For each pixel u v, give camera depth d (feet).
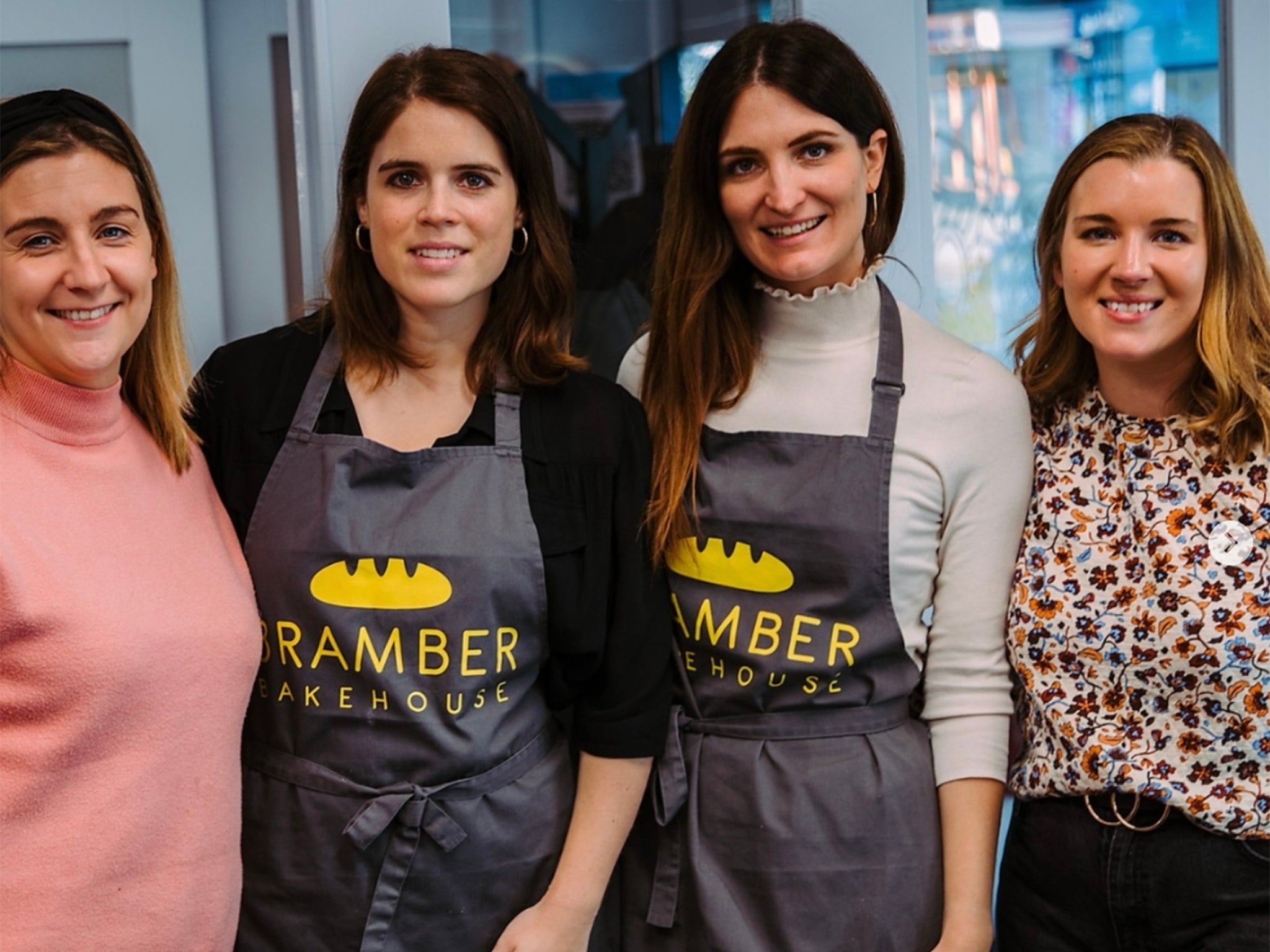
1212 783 4.45
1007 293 7.34
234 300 8.11
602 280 7.17
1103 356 4.74
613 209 7.41
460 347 4.78
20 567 3.78
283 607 4.53
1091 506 4.74
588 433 4.77
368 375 4.73
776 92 4.60
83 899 3.88
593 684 4.89
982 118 7.18
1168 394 4.68
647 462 4.91
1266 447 4.42
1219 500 4.49
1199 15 7.05
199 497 4.50
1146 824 4.55
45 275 3.89
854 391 4.93
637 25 8.23
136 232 4.09
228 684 4.25
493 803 4.66
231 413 4.73
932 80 7.11
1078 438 4.85
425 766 4.56
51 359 4.00
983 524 4.87
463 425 4.72
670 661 5.01
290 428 4.64
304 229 5.60
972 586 4.89
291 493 4.57
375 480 4.57
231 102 7.91
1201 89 7.13
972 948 4.78
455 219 4.42
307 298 5.63
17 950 3.81
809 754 4.86
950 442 4.83
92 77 7.61
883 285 5.12
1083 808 4.67
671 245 5.02
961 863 4.86
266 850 4.60
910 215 6.24
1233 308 4.49
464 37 8.21
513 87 4.59
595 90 8.30
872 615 4.84
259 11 7.85
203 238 7.84
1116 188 4.51
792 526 4.81
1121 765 4.51
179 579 4.18
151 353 4.35
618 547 4.81
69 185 3.90
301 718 4.55
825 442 4.84
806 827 4.81
